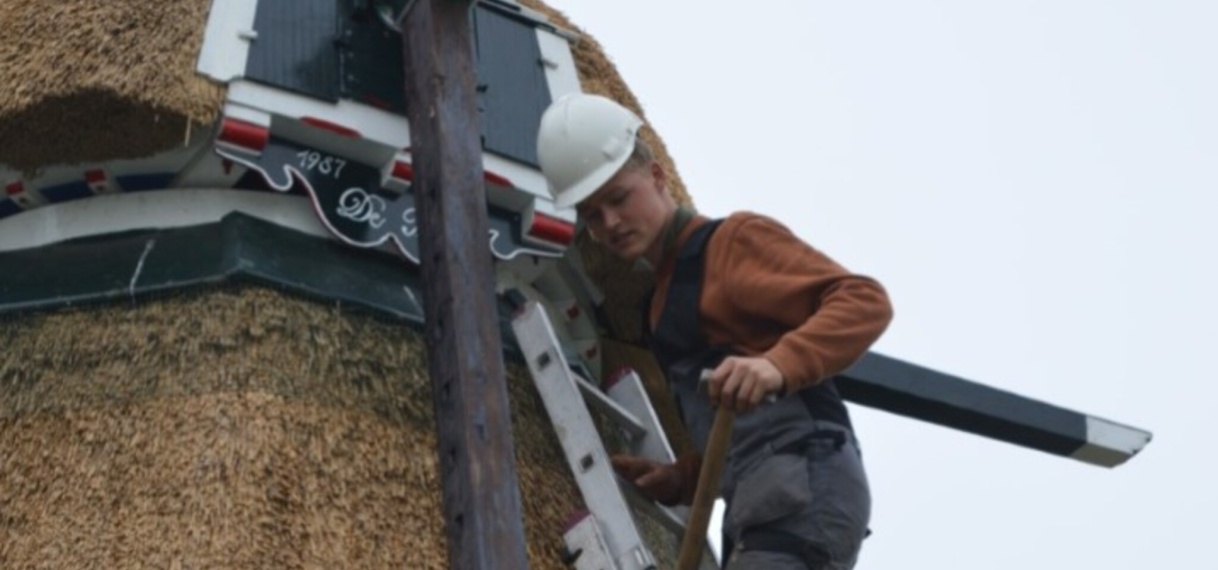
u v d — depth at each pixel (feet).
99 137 49.57
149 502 45.27
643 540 48.80
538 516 48.73
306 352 48.29
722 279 44.62
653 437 52.42
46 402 47.73
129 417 46.96
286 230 50.62
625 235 45.88
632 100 56.59
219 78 49.03
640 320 55.21
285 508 45.27
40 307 49.44
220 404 46.65
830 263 44.32
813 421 44.50
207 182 50.75
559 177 46.52
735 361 42.01
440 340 46.06
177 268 49.44
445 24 49.65
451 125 48.37
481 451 44.32
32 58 49.34
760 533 43.86
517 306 53.62
